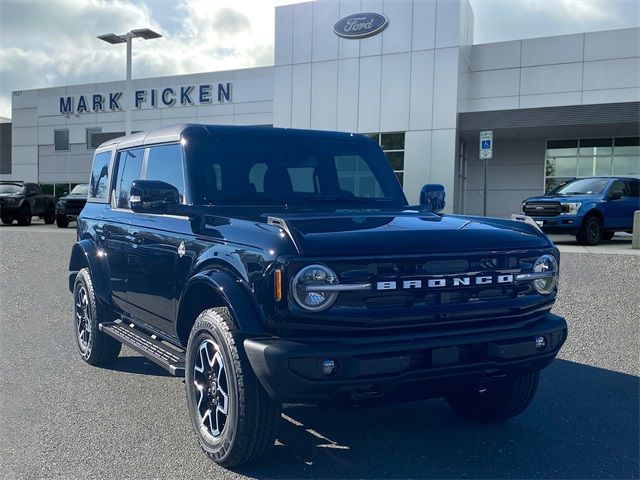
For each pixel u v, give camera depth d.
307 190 4.81
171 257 4.22
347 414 4.59
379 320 3.23
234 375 3.41
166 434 4.18
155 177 4.84
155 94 35.75
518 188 26.19
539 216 15.73
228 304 3.40
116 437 4.13
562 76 24.53
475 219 4.16
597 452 3.91
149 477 3.54
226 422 3.53
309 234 3.31
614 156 24.55
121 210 5.36
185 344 4.20
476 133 23.94
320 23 25.05
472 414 4.43
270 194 4.61
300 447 3.96
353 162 5.13
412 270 3.31
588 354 6.12
